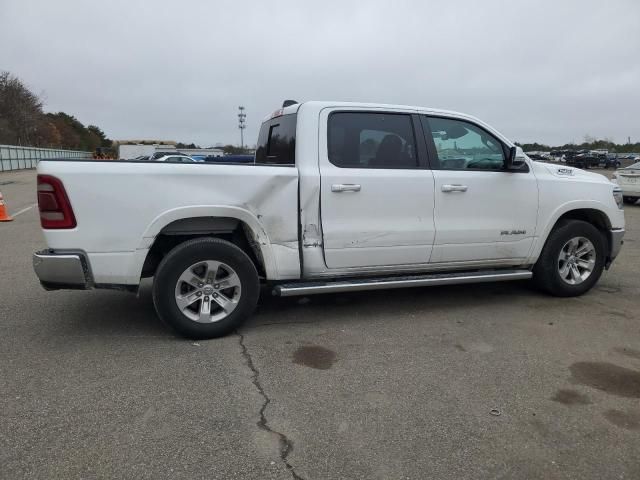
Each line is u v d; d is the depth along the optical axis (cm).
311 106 447
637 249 853
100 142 12131
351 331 447
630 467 260
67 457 261
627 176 1574
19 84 7131
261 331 445
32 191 2291
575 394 335
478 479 249
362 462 261
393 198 460
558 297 554
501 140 509
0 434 280
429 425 296
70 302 528
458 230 487
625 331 451
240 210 413
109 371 361
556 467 259
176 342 417
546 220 525
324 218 441
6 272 665
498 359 389
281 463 260
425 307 516
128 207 390
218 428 290
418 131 478
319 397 328
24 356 387
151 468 254
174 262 402
